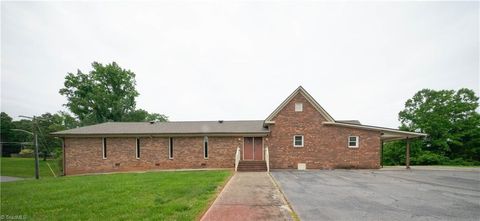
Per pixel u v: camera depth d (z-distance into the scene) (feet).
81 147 64.08
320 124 61.46
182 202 21.62
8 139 210.59
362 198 24.81
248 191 27.40
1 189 31.53
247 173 47.26
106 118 127.75
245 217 17.54
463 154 99.66
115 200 23.09
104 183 34.68
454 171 53.06
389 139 71.10
